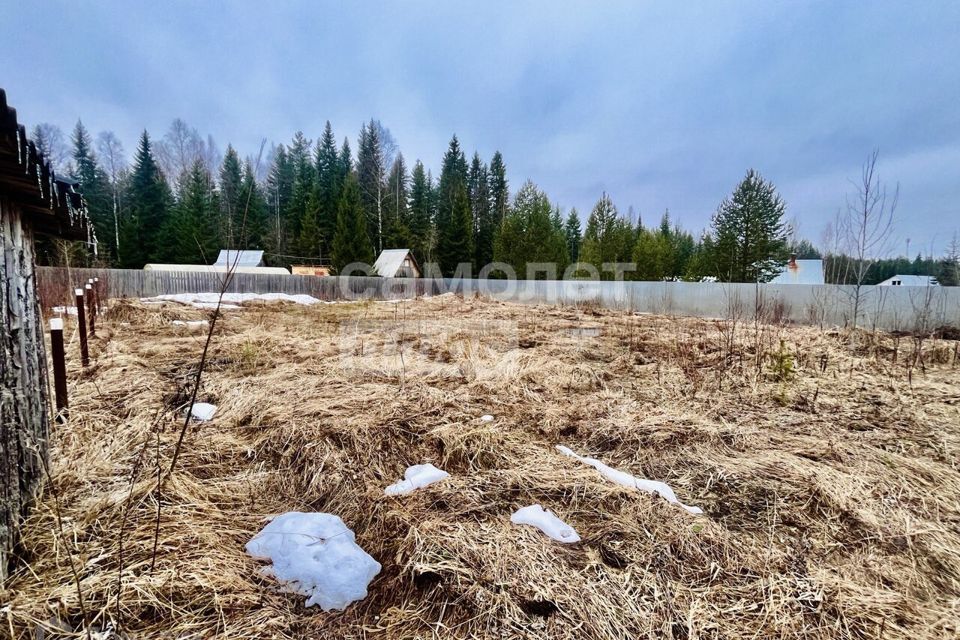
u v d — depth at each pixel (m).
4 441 1.42
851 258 7.26
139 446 2.35
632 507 1.91
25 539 1.50
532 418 3.13
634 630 1.26
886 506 1.96
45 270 10.28
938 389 3.84
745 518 1.90
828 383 4.05
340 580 1.45
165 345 5.20
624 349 5.76
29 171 1.32
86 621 1.19
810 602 1.39
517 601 1.34
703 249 22.17
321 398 3.28
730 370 4.47
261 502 2.02
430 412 3.04
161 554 1.50
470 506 1.90
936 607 1.41
